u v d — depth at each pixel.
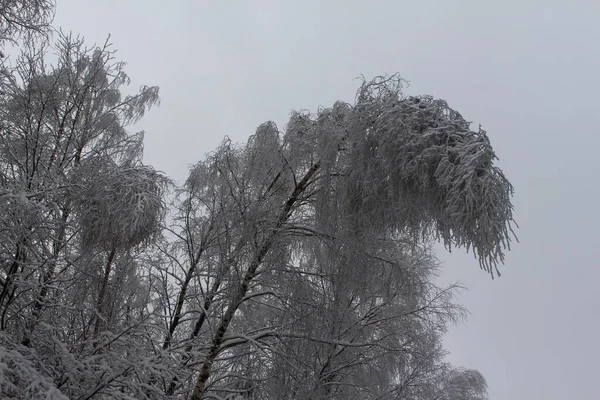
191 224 6.89
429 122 4.67
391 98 4.93
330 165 5.33
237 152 6.32
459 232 4.30
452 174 4.28
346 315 5.93
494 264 4.11
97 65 6.26
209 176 6.63
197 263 6.63
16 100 5.40
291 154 5.69
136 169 5.59
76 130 6.08
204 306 6.21
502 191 4.20
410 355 7.94
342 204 5.21
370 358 6.84
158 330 6.25
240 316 6.45
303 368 5.54
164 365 5.41
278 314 5.74
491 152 4.31
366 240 5.33
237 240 5.69
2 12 5.12
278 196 5.79
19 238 4.70
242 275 5.62
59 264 5.73
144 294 7.21
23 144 5.40
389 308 7.28
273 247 5.55
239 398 5.93
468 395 10.75
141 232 5.34
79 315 6.00
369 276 5.73
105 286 6.23
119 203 5.08
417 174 4.47
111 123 6.75
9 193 4.34
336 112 5.57
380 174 4.83
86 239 5.28
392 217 5.01
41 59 5.63
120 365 5.18
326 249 5.64
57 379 4.99
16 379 4.76
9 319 5.09
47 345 5.19
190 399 5.90
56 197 5.10
